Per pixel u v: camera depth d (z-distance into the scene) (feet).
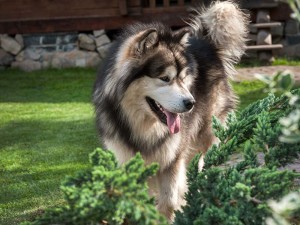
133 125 14.56
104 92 14.80
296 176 8.95
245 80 34.40
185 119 15.21
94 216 8.07
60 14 41.60
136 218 7.47
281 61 39.73
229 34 17.94
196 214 9.29
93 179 8.08
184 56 14.73
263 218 8.41
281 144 10.21
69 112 30.30
